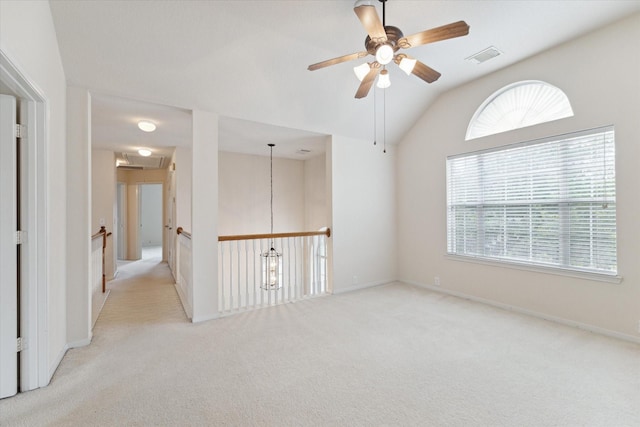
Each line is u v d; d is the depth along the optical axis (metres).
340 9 2.43
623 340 2.69
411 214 4.82
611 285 2.78
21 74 1.67
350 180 4.55
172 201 5.82
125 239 7.75
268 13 2.46
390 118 4.40
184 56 2.74
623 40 2.66
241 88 3.23
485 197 3.83
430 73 2.44
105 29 2.39
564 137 3.07
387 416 1.72
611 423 1.65
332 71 3.30
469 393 1.94
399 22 2.58
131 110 3.36
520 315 3.38
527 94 3.42
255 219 6.13
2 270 1.88
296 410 1.78
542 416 1.71
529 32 2.82
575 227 3.03
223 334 2.91
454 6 2.42
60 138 2.44
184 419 1.70
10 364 1.91
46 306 2.04
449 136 4.20
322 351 2.54
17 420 1.69
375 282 4.81
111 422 1.68
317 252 4.53
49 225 2.10
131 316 3.43
